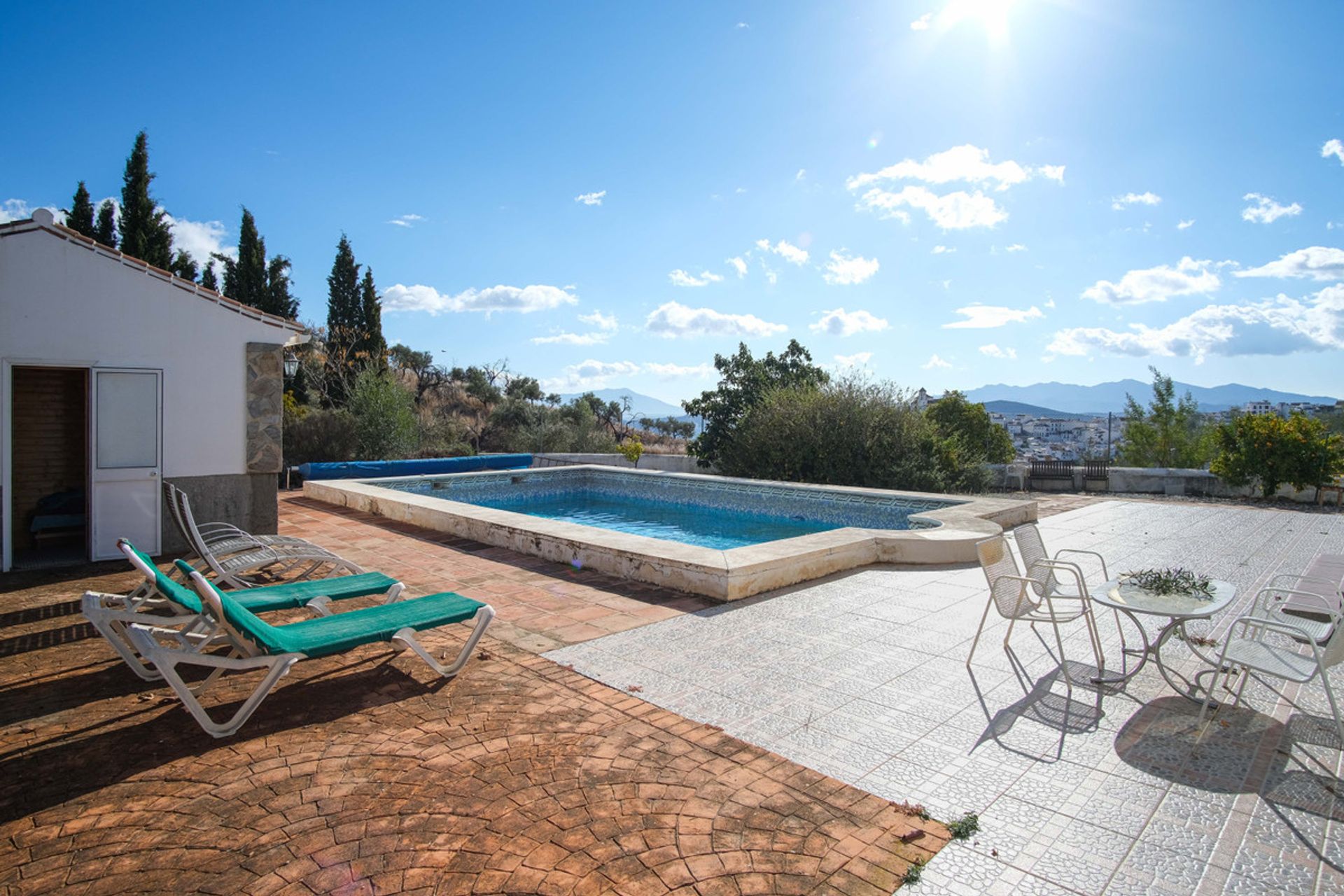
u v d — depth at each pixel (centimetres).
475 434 2695
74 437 766
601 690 380
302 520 968
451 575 644
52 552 710
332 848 234
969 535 725
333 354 2486
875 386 1569
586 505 1447
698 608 541
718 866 228
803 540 690
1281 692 384
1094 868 231
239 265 2481
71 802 261
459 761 297
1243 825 257
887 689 385
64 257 639
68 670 395
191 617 413
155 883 215
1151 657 441
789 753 309
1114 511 1162
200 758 296
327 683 384
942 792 279
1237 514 1123
